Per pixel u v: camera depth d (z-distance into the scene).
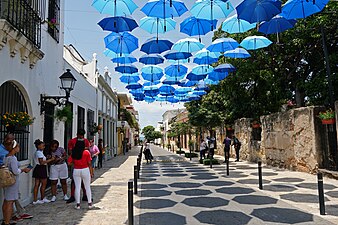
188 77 18.33
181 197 9.49
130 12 9.48
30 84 8.38
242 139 22.80
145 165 20.89
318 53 17.75
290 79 19.25
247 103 21.97
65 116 9.95
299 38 15.55
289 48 16.92
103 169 18.17
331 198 8.82
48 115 10.12
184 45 13.98
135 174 10.46
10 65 7.10
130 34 11.88
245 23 11.12
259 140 20.61
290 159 15.45
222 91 22.14
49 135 10.48
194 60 15.80
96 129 18.42
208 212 7.57
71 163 8.11
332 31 15.65
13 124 6.68
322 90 16.12
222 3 9.84
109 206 8.25
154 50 12.83
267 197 9.20
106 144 26.28
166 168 18.61
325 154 12.97
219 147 29.55
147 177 14.39
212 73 17.56
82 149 8.05
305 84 17.02
